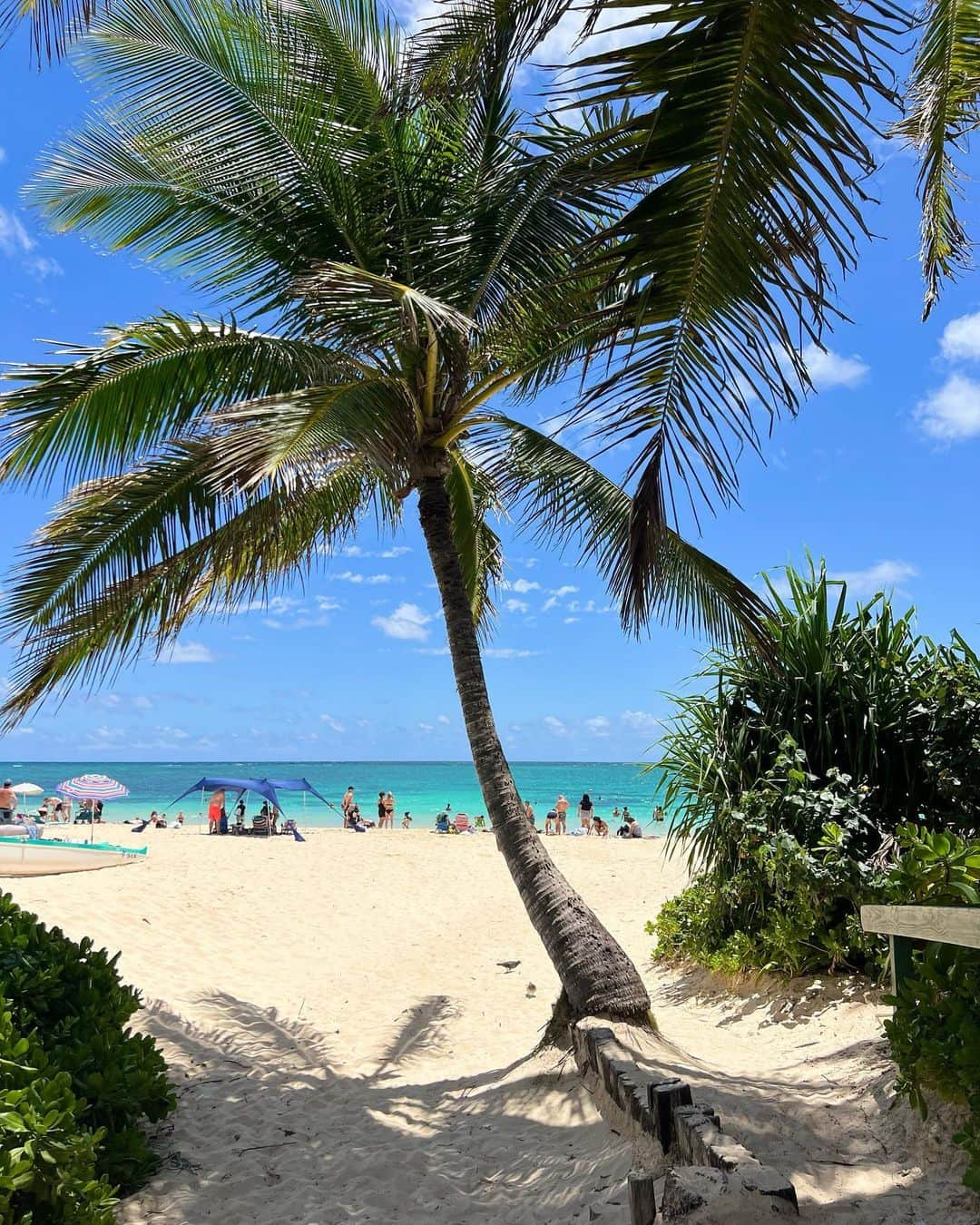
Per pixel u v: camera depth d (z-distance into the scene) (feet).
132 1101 15.08
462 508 32.19
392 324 22.63
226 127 24.40
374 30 24.36
